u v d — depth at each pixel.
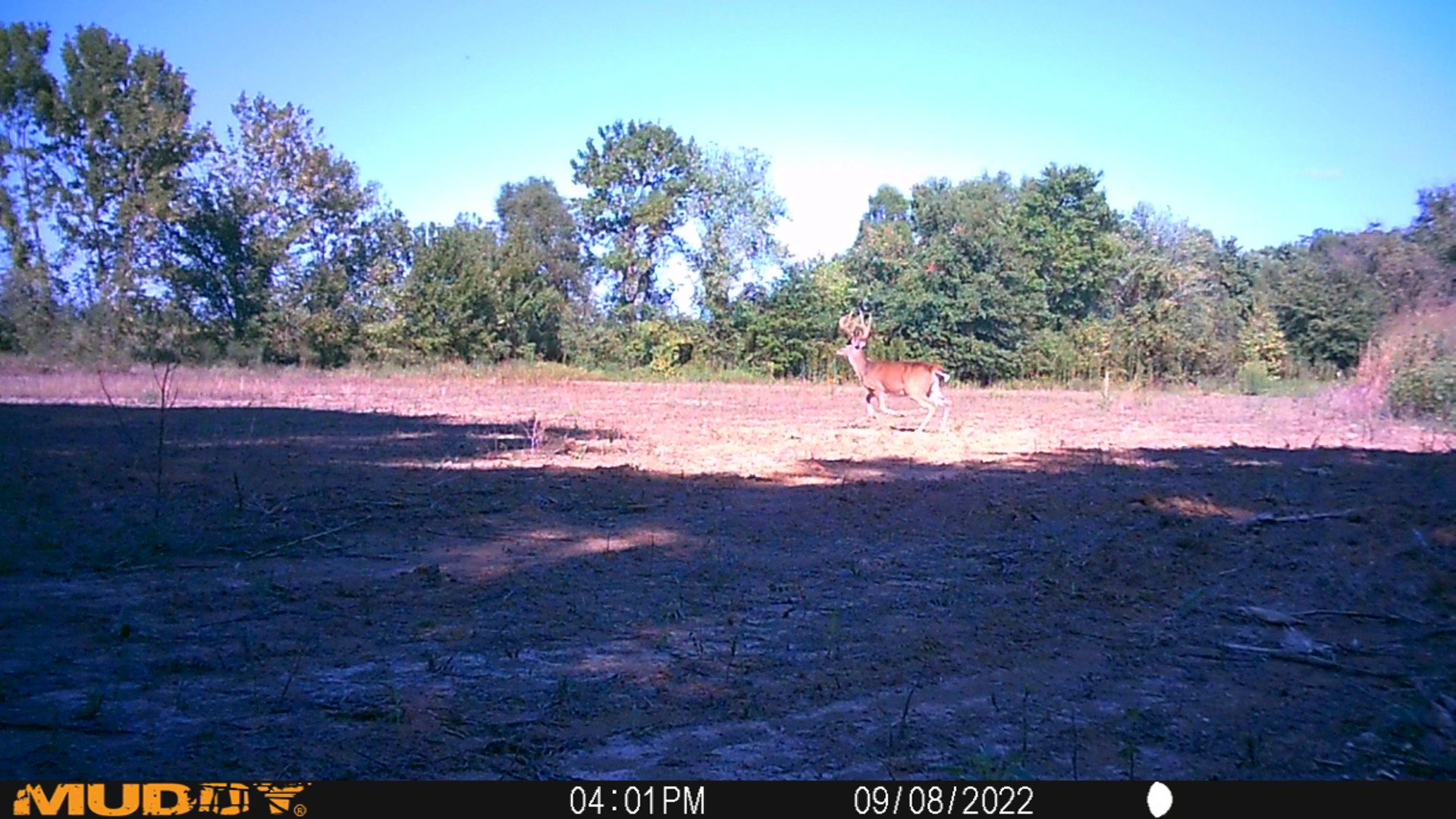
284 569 8.88
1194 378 40.34
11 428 18.06
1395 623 7.43
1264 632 7.28
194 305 41.59
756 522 10.89
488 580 8.52
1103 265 43.03
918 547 9.84
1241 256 52.88
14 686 6.01
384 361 42.62
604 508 11.60
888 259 44.06
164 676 6.24
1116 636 7.18
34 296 38.47
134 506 11.19
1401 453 16.80
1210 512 11.27
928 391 21.31
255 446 16.39
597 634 7.14
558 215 67.94
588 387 35.81
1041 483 13.53
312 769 5.00
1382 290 34.66
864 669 6.49
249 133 43.19
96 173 40.25
